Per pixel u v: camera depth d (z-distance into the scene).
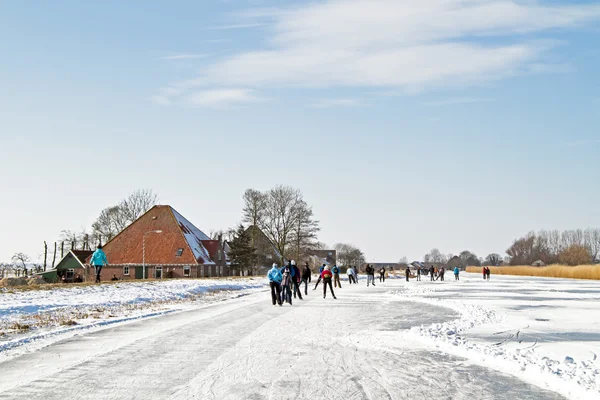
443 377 10.03
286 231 86.69
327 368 10.72
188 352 12.40
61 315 19.50
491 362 11.42
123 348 12.91
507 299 31.23
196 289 35.72
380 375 10.13
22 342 13.70
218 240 86.69
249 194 87.75
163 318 19.77
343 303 27.91
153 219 81.62
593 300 30.30
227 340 14.27
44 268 98.81
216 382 9.44
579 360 11.45
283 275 27.03
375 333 15.78
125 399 8.29
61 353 12.20
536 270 92.81
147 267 77.38
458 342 13.63
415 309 24.31
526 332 15.95
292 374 10.12
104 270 78.25
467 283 60.34
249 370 10.45
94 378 9.70
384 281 70.06
